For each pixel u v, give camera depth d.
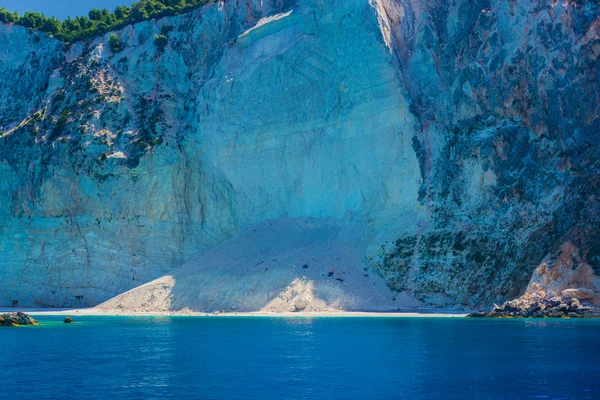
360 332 49.97
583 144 71.38
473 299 69.62
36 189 93.25
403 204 77.69
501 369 33.09
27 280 91.44
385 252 74.75
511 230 69.75
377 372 32.72
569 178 69.75
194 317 70.56
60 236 91.88
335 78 85.50
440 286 71.38
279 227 85.81
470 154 74.06
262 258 80.81
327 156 84.62
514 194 71.12
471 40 81.25
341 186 83.00
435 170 76.62
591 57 74.12
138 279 88.94
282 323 59.62
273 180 88.38
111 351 41.06
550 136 72.88
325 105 85.88
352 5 86.25
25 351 41.44
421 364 34.78
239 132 90.38
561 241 65.44
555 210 68.44
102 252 90.38
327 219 83.25
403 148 79.38
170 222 90.62
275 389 29.00
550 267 63.97
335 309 70.50
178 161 92.00
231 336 48.88
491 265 69.75
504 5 79.88
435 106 80.56
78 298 89.69
